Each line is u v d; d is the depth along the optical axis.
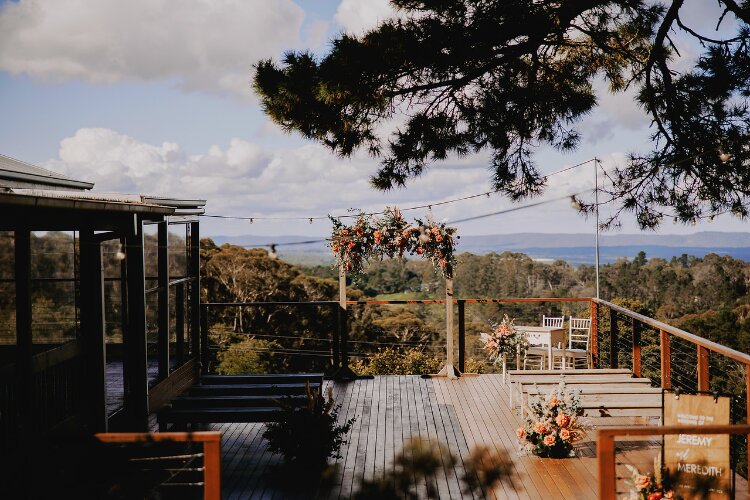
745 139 6.99
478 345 31.31
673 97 7.36
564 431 5.97
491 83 7.16
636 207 7.84
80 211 5.79
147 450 5.25
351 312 30.77
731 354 5.49
